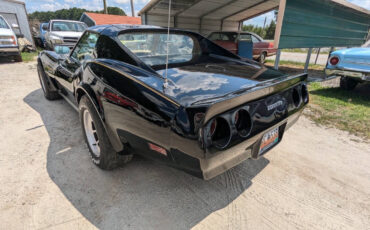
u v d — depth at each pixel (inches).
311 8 194.2
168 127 51.8
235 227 61.4
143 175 81.4
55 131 112.3
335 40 264.8
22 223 60.1
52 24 359.3
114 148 73.8
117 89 63.6
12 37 316.2
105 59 76.3
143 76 63.7
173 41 95.6
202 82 64.1
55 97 158.1
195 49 104.4
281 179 81.9
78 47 102.1
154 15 397.4
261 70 83.9
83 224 60.6
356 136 116.9
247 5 381.7
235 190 75.7
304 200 72.1
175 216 64.3
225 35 360.8
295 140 112.3
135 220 62.4
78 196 70.2
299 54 630.5
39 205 66.2
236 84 63.4
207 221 63.0
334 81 251.1
